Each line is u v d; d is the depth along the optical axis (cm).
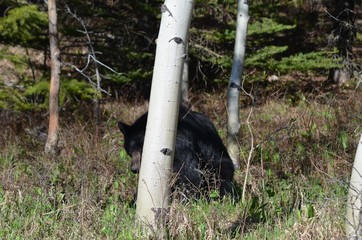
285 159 1296
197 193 1084
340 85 2994
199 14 2634
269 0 2761
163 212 798
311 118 1811
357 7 3403
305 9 3247
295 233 798
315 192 1025
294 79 3098
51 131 1568
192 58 2688
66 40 2505
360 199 703
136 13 2558
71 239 805
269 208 937
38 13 1941
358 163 728
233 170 1155
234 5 2603
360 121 1756
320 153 1373
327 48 3000
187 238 779
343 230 770
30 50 2827
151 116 811
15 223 865
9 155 1481
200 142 1114
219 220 855
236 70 1330
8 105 1970
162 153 809
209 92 2727
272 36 2988
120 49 2506
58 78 1605
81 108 2069
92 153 1374
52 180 1083
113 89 2648
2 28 1919
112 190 1075
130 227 828
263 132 1667
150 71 2605
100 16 2498
